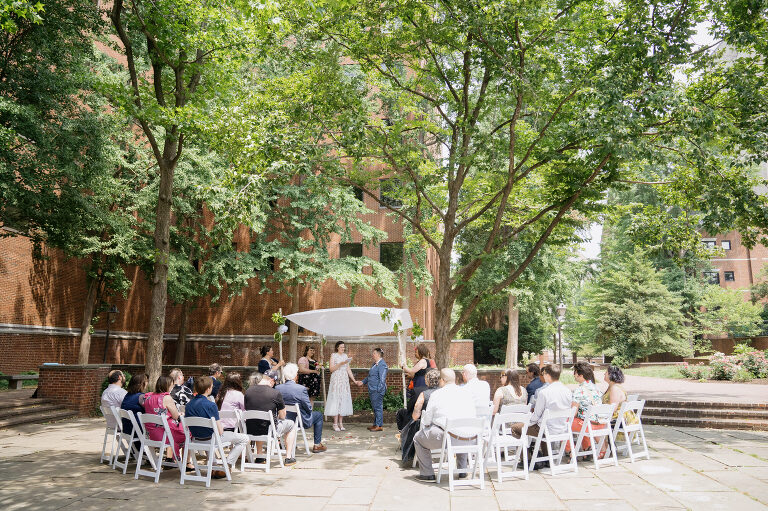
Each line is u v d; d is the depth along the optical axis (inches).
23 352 853.2
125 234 781.3
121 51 704.4
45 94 573.6
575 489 283.1
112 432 350.3
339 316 534.9
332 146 639.8
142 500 260.1
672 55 441.4
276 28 467.8
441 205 692.1
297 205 968.9
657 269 1688.0
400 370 650.2
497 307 1381.6
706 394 679.7
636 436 412.8
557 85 508.1
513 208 650.2
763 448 409.4
